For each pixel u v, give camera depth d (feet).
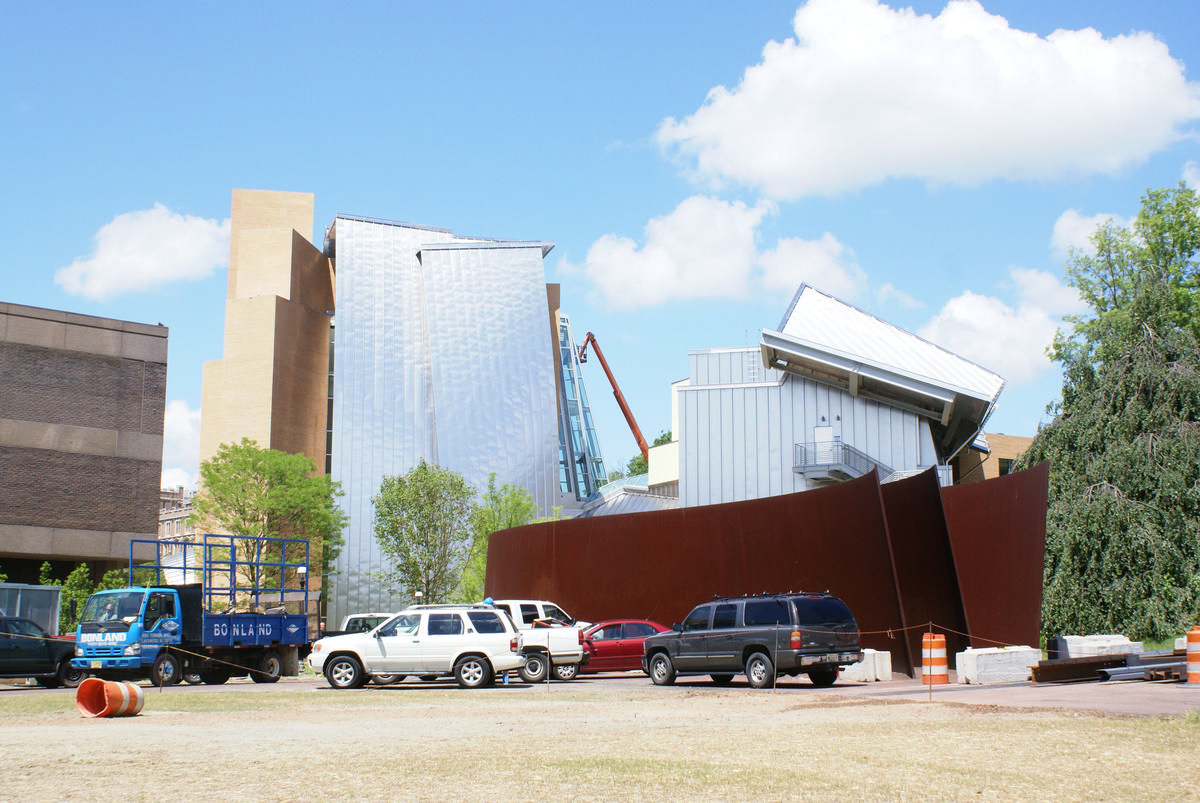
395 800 24.13
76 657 79.82
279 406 255.50
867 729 38.45
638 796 24.72
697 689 67.67
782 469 174.60
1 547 164.35
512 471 262.47
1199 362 98.48
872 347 166.09
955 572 76.64
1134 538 86.69
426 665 74.54
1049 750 31.94
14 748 34.53
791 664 64.39
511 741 35.91
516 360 273.54
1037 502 75.20
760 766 29.37
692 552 99.66
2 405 167.73
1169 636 82.84
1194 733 35.45
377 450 258.78
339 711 51.44
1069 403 104.47
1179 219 142.00
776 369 179.22
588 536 111.55
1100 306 147.23
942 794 24.93
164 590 82.43
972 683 65.26
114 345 180.65
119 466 177.99
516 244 285.84
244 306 258.98
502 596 127.44
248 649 88.69
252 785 26.25
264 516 200.23
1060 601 88.79
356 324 269.44
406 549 197.47
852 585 81.56
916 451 166.61
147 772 28.55
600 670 88.84
